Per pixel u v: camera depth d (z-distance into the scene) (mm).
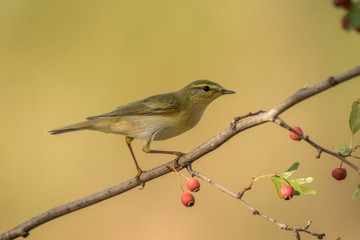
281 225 4770
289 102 4656
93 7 15727
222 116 14430
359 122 5086
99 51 15312
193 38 15484
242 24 15617
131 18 15602
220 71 15055
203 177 5422
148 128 7793
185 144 13914
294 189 5141
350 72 4195
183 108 8000
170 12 15680
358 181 13062
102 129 7879
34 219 6379
